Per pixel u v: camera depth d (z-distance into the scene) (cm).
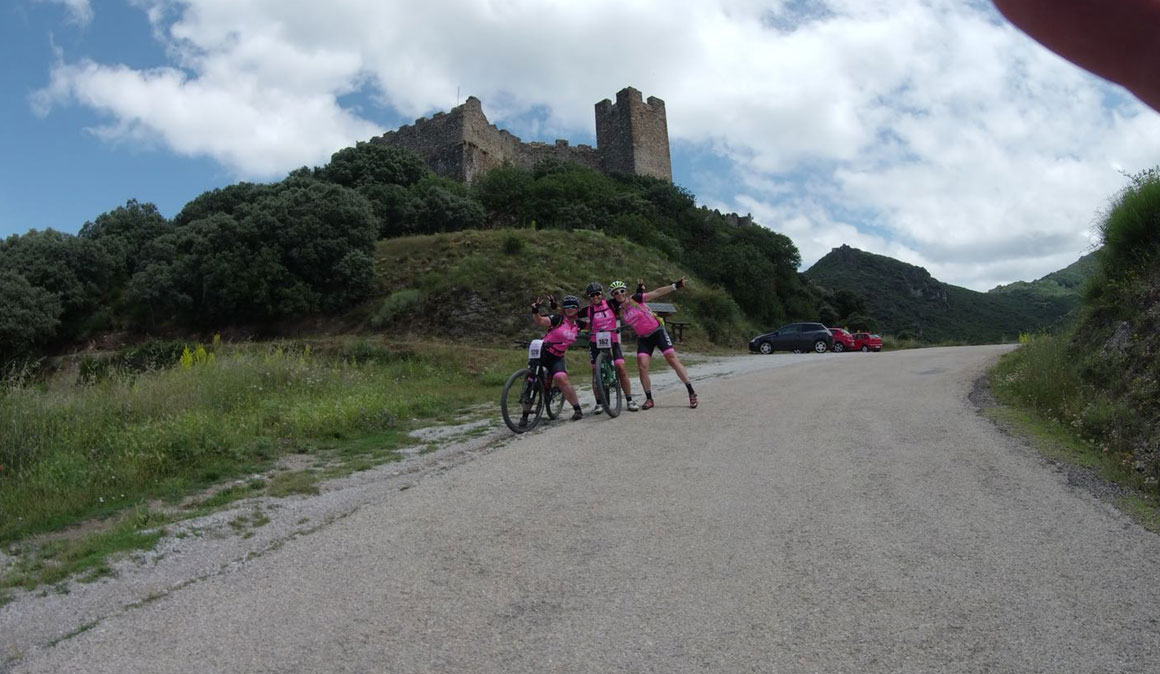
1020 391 968
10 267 4153
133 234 4781
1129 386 759
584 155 7006
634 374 1591
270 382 1189
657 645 335
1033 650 323
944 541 450
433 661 326
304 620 367
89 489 655
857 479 584
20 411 820
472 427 946
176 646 346
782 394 1098
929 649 325
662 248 4862
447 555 446
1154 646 323
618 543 459
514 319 3338
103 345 3981
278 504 598
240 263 3762
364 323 3634
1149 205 982
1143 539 447
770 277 5403
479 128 6350
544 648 335
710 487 571
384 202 4844
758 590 388
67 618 388
